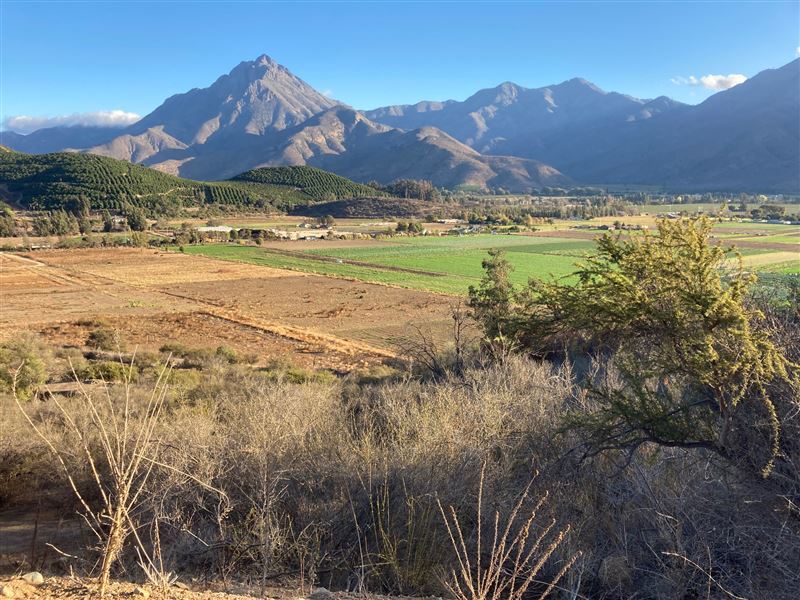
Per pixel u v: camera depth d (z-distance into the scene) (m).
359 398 11.89
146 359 31.64
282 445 6.81
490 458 6.51
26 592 3.55
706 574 4.54
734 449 5.41
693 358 5.44
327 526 5.50
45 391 17.36
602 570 4.82
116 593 3.62
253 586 4.61
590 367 8.69
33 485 7.86
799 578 4.41
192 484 5.99
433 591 4.68
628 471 5.95
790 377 5.40
